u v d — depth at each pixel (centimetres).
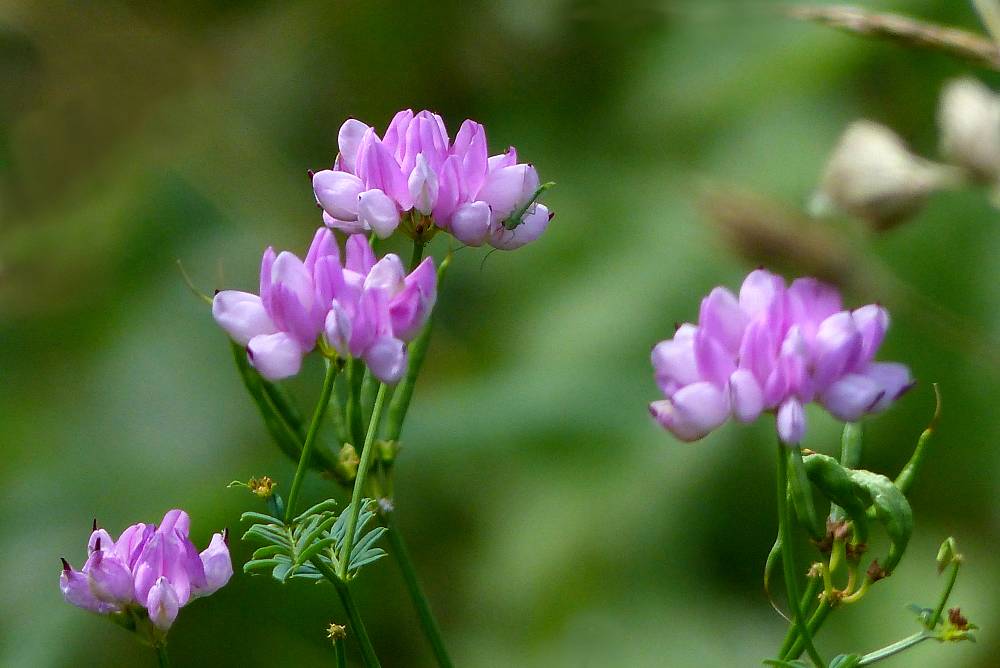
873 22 72
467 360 96
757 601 83
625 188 97
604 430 88
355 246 66
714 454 86
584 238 96
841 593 65
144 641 65
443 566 89
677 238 92
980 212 86
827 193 74
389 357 65
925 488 85
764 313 64
